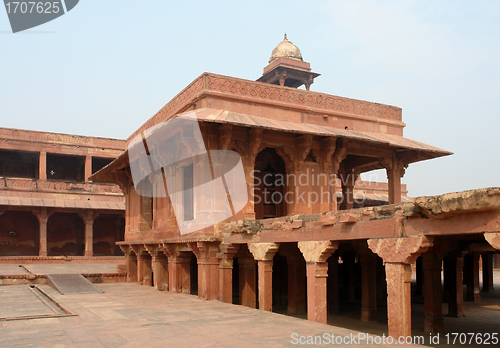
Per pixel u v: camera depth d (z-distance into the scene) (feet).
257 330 24.58
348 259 53.88
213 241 37.58
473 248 37.93
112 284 52.85
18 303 35.22
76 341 21.72
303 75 58.39
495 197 17.61
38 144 86.79
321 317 27.66
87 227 83.87
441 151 46.21
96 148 92.58
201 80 41.39
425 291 33.12
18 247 83.56
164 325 26.03
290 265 38.91
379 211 23.93
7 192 79.77
